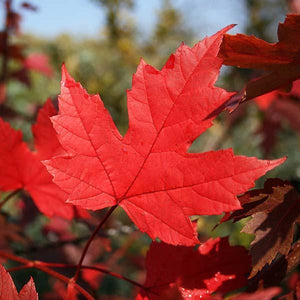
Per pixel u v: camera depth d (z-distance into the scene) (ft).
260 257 0.70
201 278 0.81
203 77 0.72
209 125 0.72
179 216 0.74
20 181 1.12
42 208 1.15
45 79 5.13
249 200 0.74
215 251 0.82
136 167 0.76
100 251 2.02
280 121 2.19
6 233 1.48
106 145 0.76
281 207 0.72
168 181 0.74
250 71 2.79
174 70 0.73
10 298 0.70
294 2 1.05
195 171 0.72
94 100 0.75
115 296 2.10
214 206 0.71
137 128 0.75
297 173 2.38
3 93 2.80
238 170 0.69
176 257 0.83
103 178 0.77
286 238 0.70
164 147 0.74
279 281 0.72
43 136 1.10
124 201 0.78
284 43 0.71
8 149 1.08
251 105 2.59
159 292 0.82
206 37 0.72
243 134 2.97
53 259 1.82
